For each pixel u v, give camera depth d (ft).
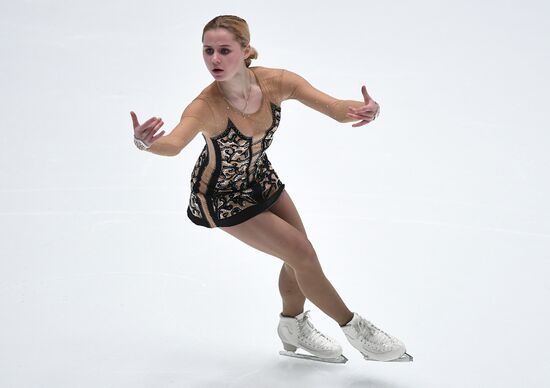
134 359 44.68
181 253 57.67
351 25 98.58
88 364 44.06
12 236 59.57
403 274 54.19
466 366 43.55
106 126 79.36
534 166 70.95
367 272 54.60
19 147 75.10
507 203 64.49
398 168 71.46
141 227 61.36
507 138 76.23
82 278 53.88
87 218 62.64
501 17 100.48
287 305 44.19
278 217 41.39
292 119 81.82
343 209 64.23
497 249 57.21
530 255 56.24
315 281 40.68
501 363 43.78
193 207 42.50
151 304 50.83
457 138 76.64
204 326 48.49
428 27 98.43
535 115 80.38
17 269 54.85
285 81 40.19
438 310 49.52
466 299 50.75
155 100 83.82
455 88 86.07
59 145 75.72
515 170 70.38
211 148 40.29
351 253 57.26
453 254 56.70
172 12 100.73
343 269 55.01
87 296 51.65
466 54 92.79
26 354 44.96
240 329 48.32
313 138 77.71
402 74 88.74
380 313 49.29
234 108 39.47
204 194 41.68
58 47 93.61
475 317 48.65
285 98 40.45
